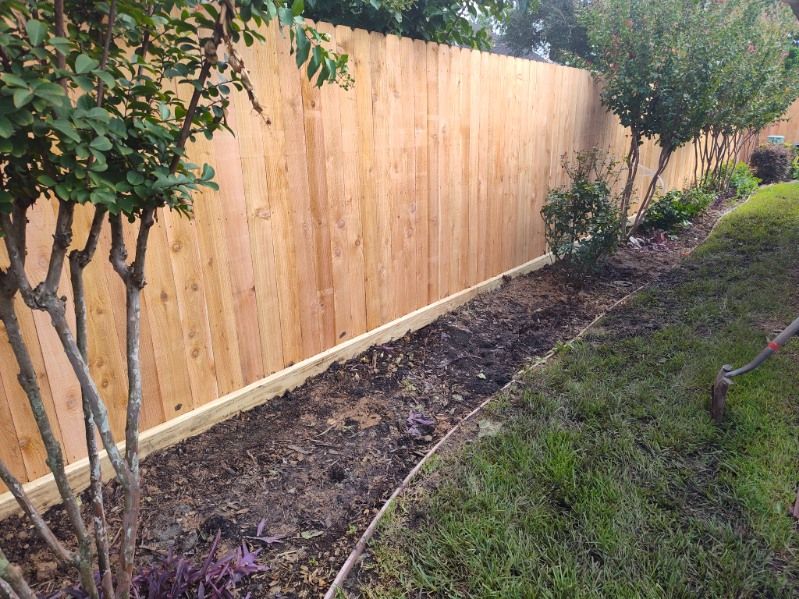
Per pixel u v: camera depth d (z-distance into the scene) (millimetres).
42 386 2189
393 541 2098
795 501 2227
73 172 1115
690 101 5961
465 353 3912
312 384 3334
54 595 1756
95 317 2303
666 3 5926
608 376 3359
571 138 6020
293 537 2164
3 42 945
